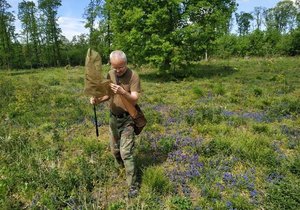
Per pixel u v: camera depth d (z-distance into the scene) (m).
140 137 7.70
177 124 9.06
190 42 23.69
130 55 24.69
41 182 5.45
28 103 12.09
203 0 23.45
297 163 5.79
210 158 6.45
